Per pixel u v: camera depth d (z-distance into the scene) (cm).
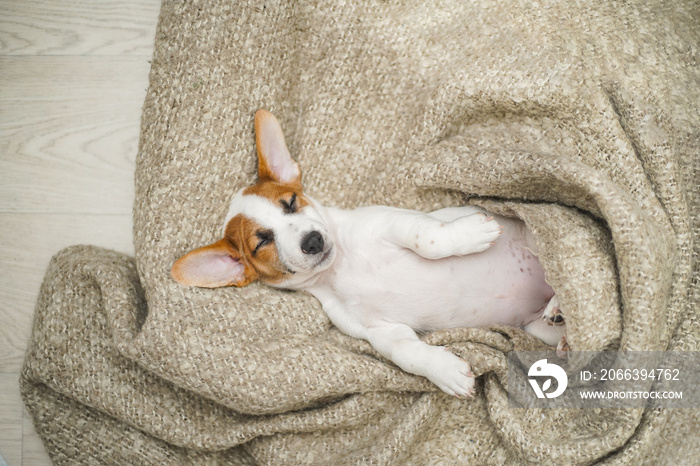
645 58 80
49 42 93
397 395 78
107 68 92
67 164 92
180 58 81
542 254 72
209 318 77
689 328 74
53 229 91
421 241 74
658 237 71
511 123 81
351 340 80
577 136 77
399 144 85
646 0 82
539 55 79
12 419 87
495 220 75
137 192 82
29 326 90
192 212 80
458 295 77
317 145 86
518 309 78
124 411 79
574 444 72
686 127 78
